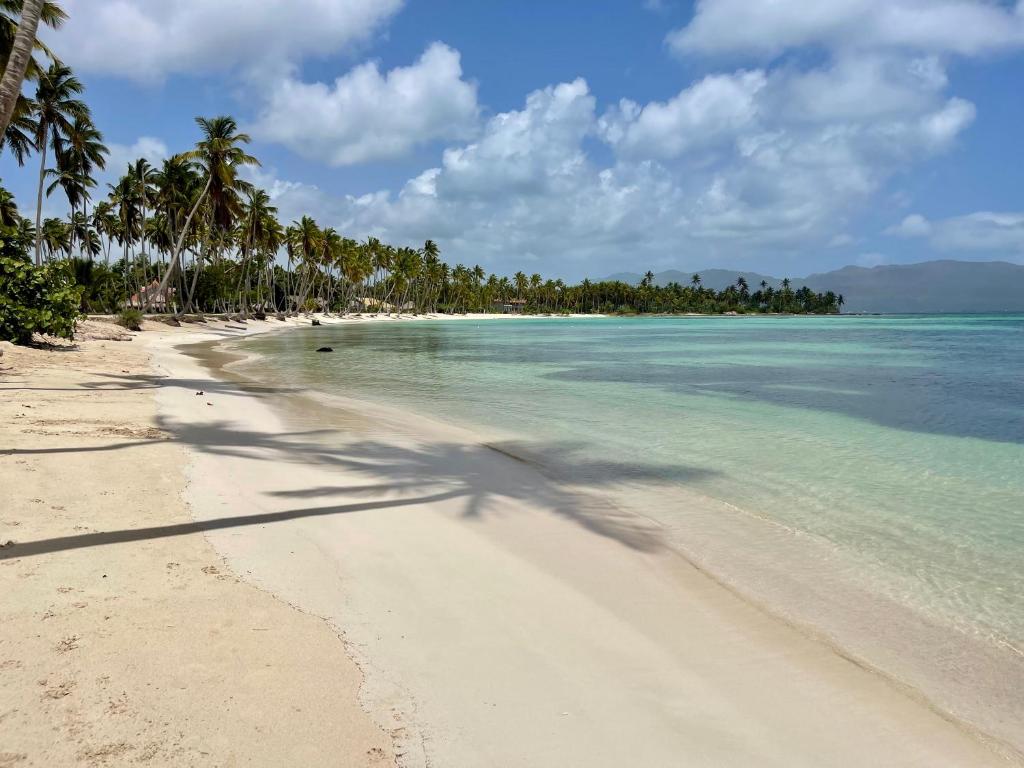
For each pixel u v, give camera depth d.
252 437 11.26
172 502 7.04
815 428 14.10
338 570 5.65
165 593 4.85
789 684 4.32
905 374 26.72
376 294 167.12
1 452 8.35
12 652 3.87
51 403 12.73
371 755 3.26
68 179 52.94
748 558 6.60
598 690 4.07
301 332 70.44
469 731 3.55
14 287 22.86
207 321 65.06
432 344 50.88
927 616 5.41
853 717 3.98
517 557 6.32
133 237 73.31
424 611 5.00
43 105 44.78
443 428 13.59
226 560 5.61
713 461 10.92
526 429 13.73
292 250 98.69
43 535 5.73
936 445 12.37
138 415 12.29
